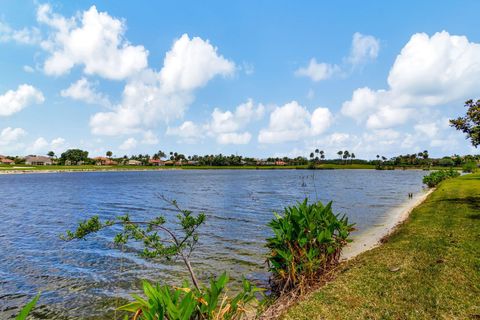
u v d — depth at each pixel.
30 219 25.95
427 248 9.73
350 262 9.62
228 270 11.73
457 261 8.28
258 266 12.16
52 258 14.25
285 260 7.93
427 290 6.62
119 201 39.75
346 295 6.62
